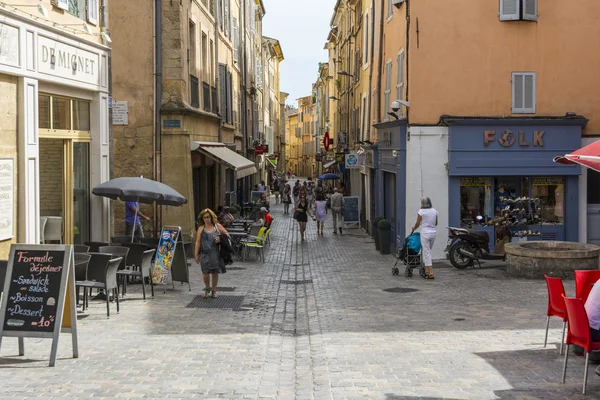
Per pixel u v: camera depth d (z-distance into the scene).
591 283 9.22
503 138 20.44
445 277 17.09
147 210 21.64
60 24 14.34
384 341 10.13
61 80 14.45
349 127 43.03
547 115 20.86
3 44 12.12
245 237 22.88
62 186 15.30
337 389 7.68
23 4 12.74
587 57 20.86
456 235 18.50
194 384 7.79
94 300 13.62
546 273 16.44
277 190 71.81
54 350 8.48
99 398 7.18
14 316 8.54
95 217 16.81
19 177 12.94
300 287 16.84
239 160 25.62
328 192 51.59
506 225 20.59
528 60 20.78
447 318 11.82
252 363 8.82
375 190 29.14
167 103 21.62
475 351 9.38
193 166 24.17
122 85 21.61
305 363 9.13
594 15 20.83
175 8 21.55
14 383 7.70
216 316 12.22
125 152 21.70
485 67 20.70
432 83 20.64
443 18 20.61
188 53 22.95
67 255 8.61
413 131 20.58
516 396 7.32
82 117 16.28
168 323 11.45
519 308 12.62
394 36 23.47
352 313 12.57
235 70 38.16
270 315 12.50
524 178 20.88
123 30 21.55
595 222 21.12
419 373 8.30
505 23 20.69
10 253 8.68
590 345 7.39
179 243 15.19
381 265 20.25
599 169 10.44
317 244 27.86
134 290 15.10
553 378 8.02
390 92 24.42
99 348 9.52
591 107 20.91
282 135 108.12
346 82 45.16
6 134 12.53
